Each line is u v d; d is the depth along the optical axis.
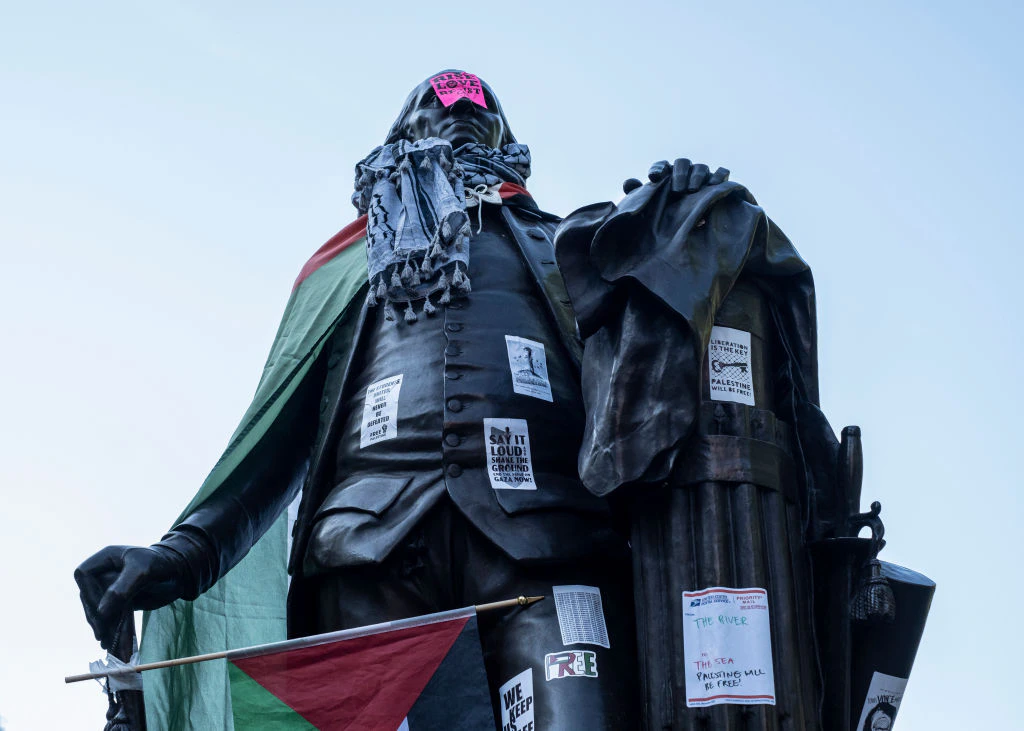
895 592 10.05
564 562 9.88
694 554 9.48
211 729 11.26
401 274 10.96
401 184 11.40
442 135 12.16
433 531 10.09
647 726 9.34
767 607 9.39
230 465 11.12
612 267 9.84
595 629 9.79
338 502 10.30
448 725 9.33
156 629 11.25
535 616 9.79
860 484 9.94
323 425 10.96
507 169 11.99
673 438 9.48
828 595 9.73
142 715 10.19
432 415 10.41
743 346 10.02
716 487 9.56
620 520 9.91
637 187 10.32
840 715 9.54
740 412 9.80
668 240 9.90
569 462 10.43
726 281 9.84
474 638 9.48
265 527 11.38
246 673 9.51
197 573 10.84
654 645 9.44
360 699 9.41
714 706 9.15
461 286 10.75
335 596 10.18
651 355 9.67
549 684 9.55
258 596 11.88
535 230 11.52
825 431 10.19
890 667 9.96
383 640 9.54
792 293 10.30
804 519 10.03
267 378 11.36
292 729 9.38
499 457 10.22
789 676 9.29
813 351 10.27
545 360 10.75
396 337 10.89
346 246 11.98
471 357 10.58
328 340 11.48
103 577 10.47
